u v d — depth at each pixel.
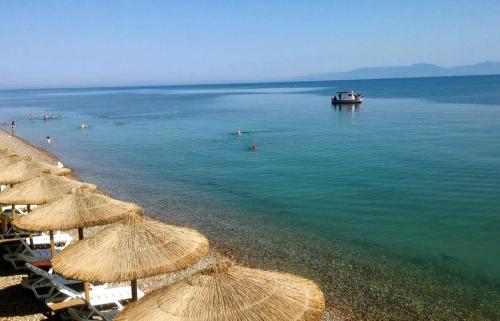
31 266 12.15
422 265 15.50
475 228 18.72
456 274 14.78
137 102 146.00
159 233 9.23
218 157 37.84
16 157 18.61
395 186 25.52
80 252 8.98
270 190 26.09
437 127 50.91
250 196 25.03
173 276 14.75
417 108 79.06
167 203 24.03
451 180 26.25
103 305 11.27
